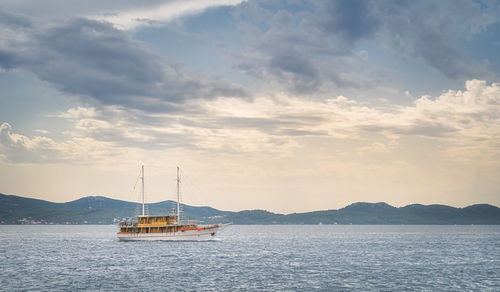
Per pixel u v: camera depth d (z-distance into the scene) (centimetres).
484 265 10762
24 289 7350
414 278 8562
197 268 9888
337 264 10881
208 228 18462
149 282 7988
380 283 7981
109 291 7162
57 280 8231
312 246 17900
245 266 10306
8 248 16500
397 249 16212
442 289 7450
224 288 7431
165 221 17938
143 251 14125
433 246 18112
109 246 16650
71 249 15638
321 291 7206
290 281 8144
